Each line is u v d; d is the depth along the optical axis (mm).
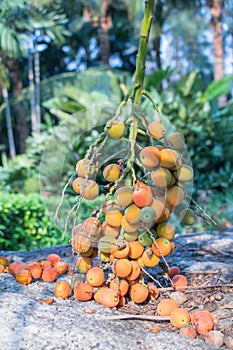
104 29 10688
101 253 1694
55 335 1390
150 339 1406
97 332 1432
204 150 6051
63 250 2854
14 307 1610
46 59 13242
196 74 6551
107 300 1690
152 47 12711
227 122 6062
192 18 14312
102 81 7906
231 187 5754
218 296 1863
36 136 6242
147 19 1653
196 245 2908
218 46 9641
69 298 1815
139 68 1688
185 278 1954
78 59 14297
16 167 5883
